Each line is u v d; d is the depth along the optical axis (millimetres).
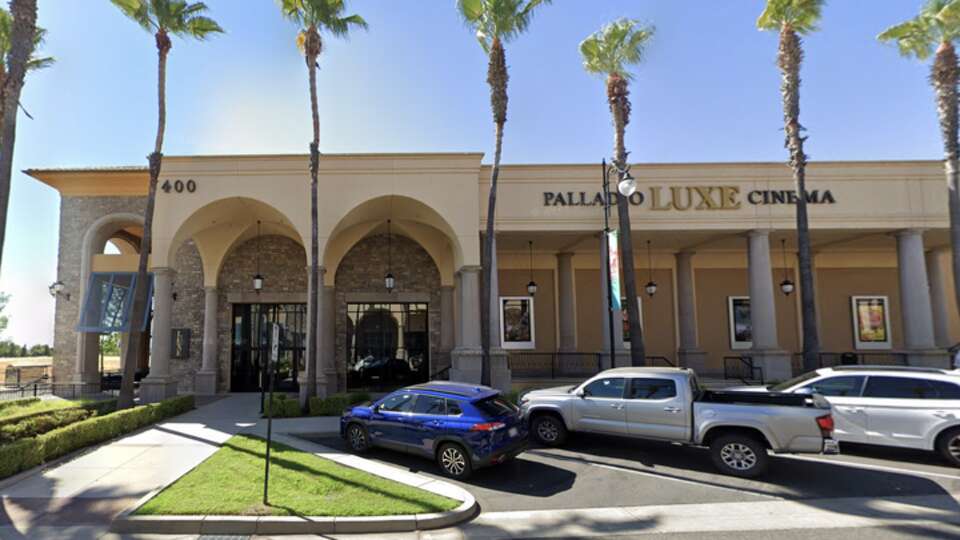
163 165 16406
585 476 8414
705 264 23484
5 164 10891
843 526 6227
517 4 14719
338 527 6066
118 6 14086
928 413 8734
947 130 14883
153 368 15773
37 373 29422
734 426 8336
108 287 20266
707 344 23031
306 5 14508
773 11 15156
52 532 6055
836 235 18844
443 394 8867
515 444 8445
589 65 16078
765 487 7758
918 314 17109
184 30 14664
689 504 7062
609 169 14445
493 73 15195
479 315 16625
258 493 7012
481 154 16891
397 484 7508
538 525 6324
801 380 10266
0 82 13969
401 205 17656
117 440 10773
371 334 21609
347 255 21719
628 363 17453
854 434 9234
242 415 14133
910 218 17406
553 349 22438
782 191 17625
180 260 21188
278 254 21406
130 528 6047
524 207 17469
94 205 20797
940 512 6668
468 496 7066
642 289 23094
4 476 7871
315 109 15055
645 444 10430
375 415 9469
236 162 16516
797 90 15156
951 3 14352
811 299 15047
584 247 21578
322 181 16531
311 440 11000
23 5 11328
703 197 17500
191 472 8117
